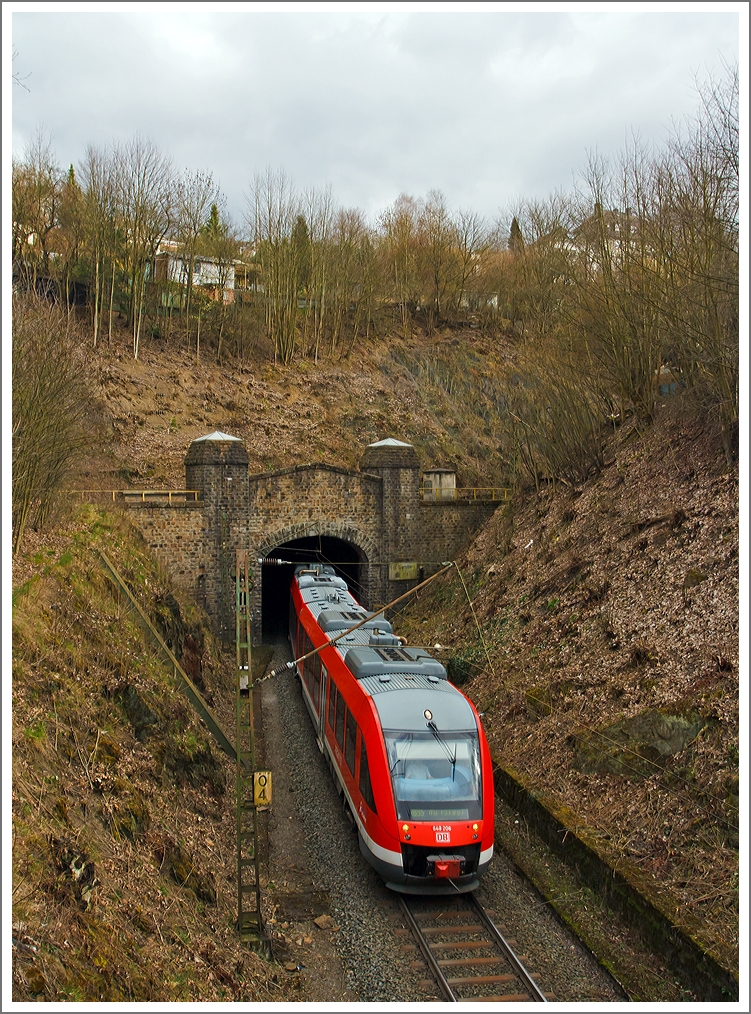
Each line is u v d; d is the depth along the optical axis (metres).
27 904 6.38
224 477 25.98
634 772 12.30
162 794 10.85
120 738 10.70
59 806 7.98
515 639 19.36
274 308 44.97
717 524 15.24
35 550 13.67
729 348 16.33
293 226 46.69
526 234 50.19
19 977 5.63
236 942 9.48
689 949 9.05
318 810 14.46
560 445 23.67
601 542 19.02
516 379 47.94
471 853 10.81
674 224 19.08
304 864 12.70
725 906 9.31
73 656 10.93
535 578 21.17
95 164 37.75
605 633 15.85
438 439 43.75
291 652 26.47
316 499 28.91
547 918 10.94
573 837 12.02
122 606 14.41
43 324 14.77
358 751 12.31
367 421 42.41
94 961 6.58
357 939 10.32
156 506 24.86
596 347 23.25
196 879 9.81
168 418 35.94
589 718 14.23
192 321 42.56
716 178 16.50
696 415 18.72
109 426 32.59
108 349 37.03
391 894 11.46
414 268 52.97
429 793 11.03
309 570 26.81
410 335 51.28
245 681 10.74
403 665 13.70
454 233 53.53
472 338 51.84
